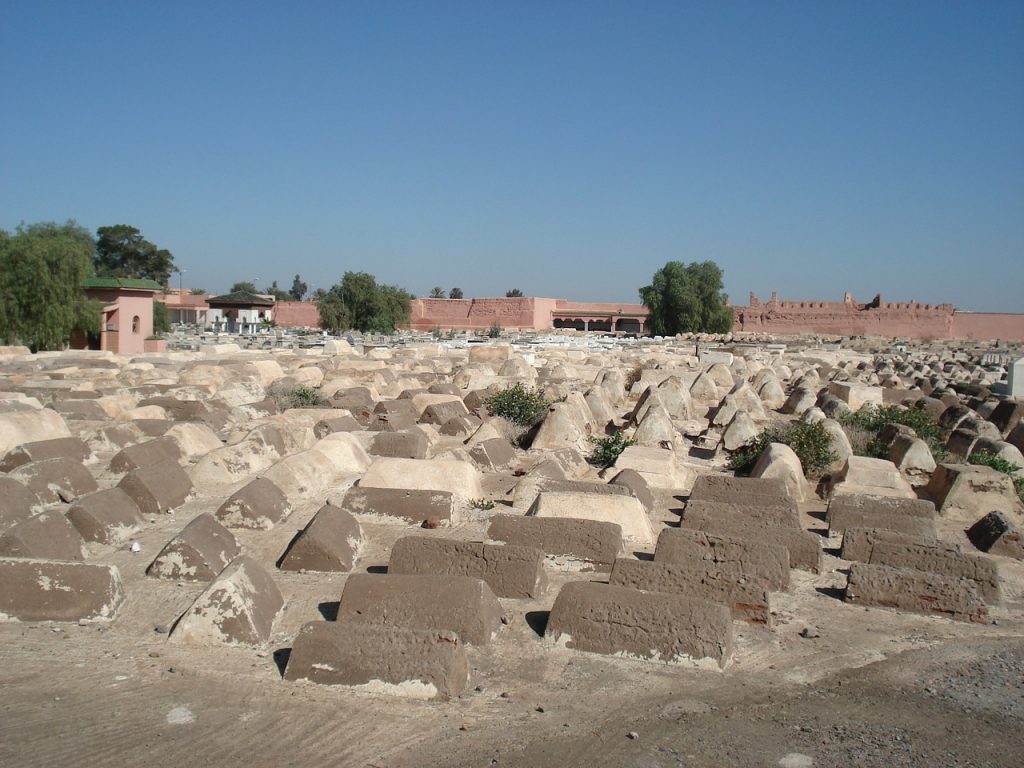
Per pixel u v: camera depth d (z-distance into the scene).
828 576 8.61
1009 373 24.39
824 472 13.58
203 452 13.52
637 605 6.68
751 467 13.73
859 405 21.81
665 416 15.60
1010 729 5.61
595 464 14.45
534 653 6.54
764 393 24.77
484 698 5.80
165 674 6.00
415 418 17.67
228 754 4.95
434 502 9.94
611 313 86.12
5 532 7.68
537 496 9.91
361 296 66.75
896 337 78.88
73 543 8.19
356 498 10.16
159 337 45.00
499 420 16.53
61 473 10.50
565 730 5.38
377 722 5.41
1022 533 9.79
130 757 4.87
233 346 32.50
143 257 91.19
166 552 7.94
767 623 7.18
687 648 6.44
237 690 5.79
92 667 6.07
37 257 34.50
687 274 73.38
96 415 15.57
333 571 8.30
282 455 12.88
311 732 5.25
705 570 7.43
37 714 5.34
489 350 31.08
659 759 5.05
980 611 7.56
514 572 7.69
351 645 5.97
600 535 8.55
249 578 6.89
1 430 12.48
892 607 7.77
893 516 10.10
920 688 6.21
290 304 80.31
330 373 24.44
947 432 18.64
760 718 5.64
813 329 81.94
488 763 4.95
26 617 6.89
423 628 6.56
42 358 27.56
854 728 5.55
